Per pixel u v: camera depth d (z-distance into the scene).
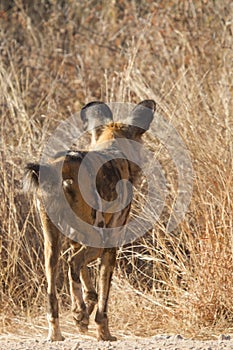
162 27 39.34
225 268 25.11
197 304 25.03
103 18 44.47
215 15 39.12
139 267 28.08
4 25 44.56
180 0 40.44
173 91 33.00
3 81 34.28
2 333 25.38
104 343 20.64
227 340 21.73
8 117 33.88
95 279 27.30
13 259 27.41
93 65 40.91
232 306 24.97
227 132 29.12
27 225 28.59
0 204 28.41
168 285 25.80
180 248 26.70
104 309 22.33
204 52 36.72
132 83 32.75
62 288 27.47
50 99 35.69
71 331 25.23
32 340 23.02
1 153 30.27
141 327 25.28
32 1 47.09
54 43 42.19
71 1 45.56
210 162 28.33
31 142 31.61
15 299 27.27
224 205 26.03
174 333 24.66
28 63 41.16
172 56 37.31
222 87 32.53
